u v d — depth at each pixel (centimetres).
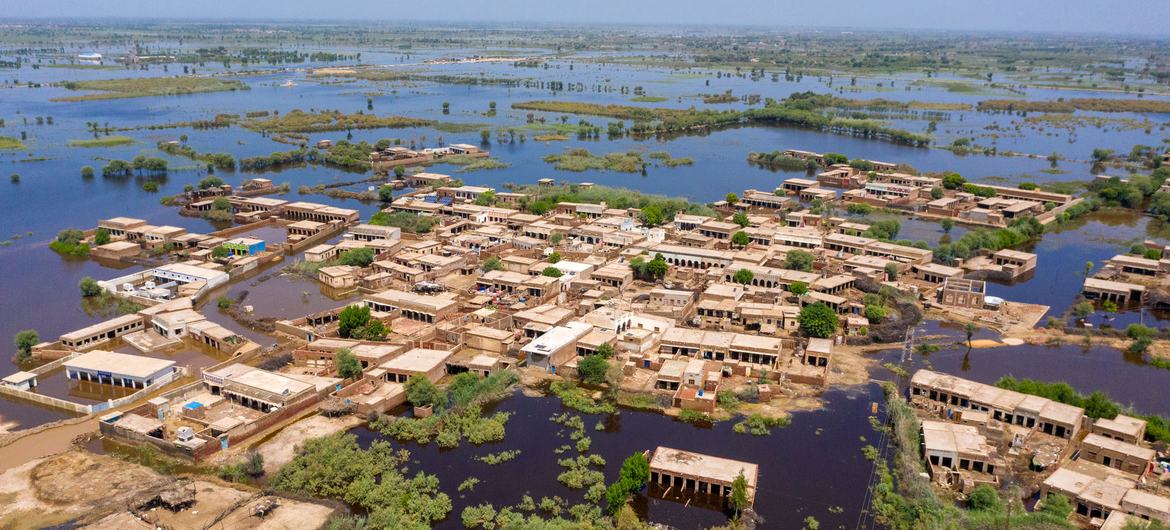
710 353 17475
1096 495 12012
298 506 11950
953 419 14950
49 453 13588
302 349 17575
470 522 11938
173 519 11481
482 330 18338
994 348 18825
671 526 12019
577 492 12875
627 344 18025
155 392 15950
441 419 14838
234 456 13575
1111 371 17662
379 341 17975
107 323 19025
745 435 14625
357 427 14750
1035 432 14425
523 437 14550
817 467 13612
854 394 16175
